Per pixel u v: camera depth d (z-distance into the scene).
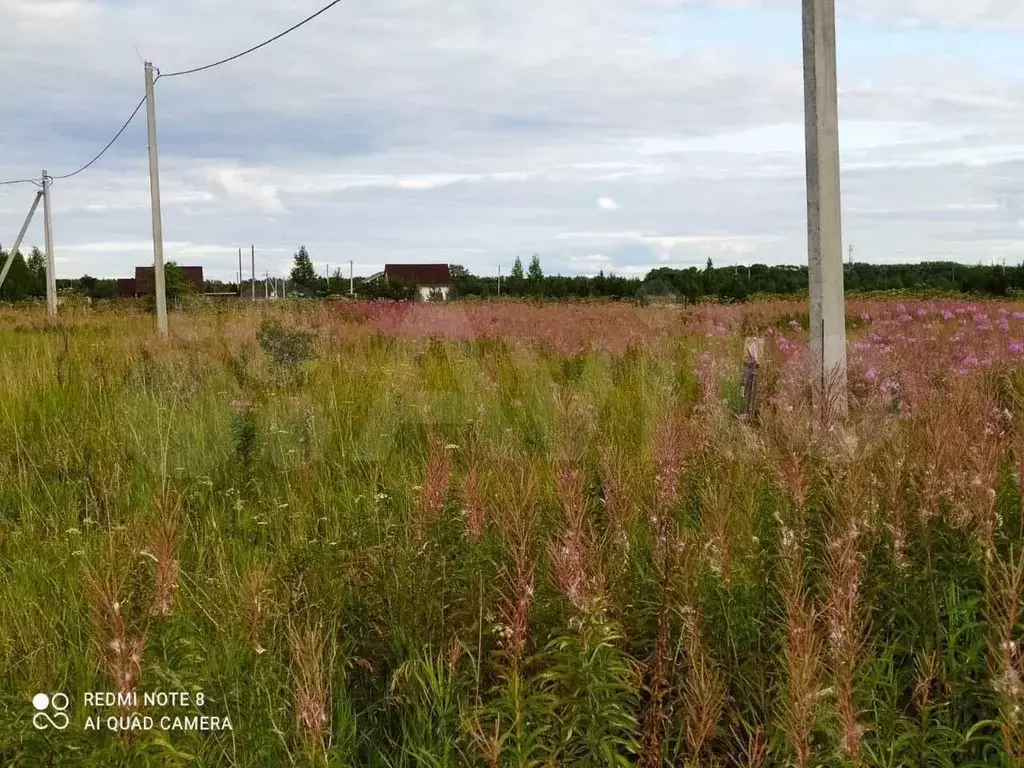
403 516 4.90
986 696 3.17
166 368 9.05
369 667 3.64
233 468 6.59
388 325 13.78
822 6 6.03
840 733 2.71
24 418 8.09
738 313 14.16
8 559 4.95
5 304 31.88
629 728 2.93
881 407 5.36
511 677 2.91
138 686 2.77
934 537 3.90
